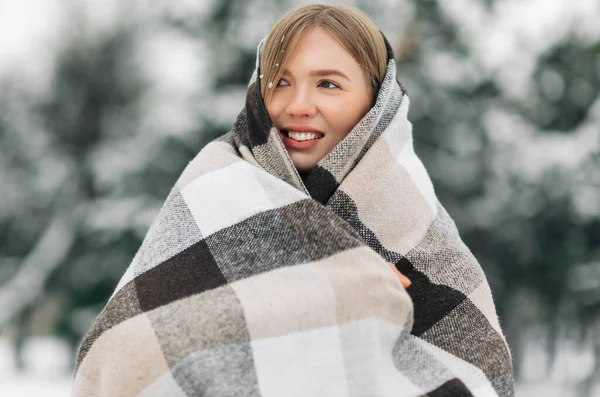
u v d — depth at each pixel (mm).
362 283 1315
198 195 1449
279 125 1514
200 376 1267
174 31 11828
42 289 11891
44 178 13102
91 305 11641
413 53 10539
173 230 1441
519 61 10898
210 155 1508
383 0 10625
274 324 1291
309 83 1494
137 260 1447
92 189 12875
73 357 11633
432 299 1479
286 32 1492
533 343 10414
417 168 1551
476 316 1480
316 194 1479
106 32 13375
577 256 9562
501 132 10188
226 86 10992
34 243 13445
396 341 1344
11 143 13438
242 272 1349
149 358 1298
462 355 1436
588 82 10539
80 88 13266
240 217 1403
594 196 9555
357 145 1477
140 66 13438
